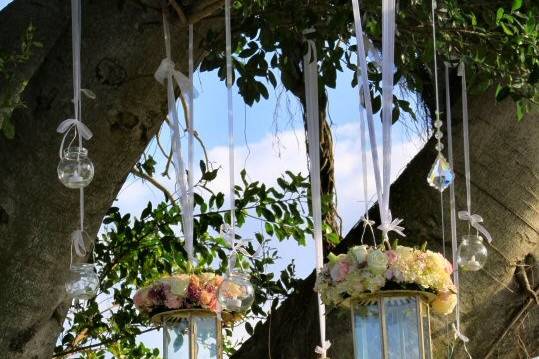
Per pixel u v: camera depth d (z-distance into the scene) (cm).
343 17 548
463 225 605
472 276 600
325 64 599
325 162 762
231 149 476
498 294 602
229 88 473
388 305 454
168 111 527
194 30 553
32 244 518
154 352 806
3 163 519
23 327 520
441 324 591
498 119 617
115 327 787
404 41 588
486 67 589
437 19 569
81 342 784
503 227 607
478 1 594
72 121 460
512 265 607
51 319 535
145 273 773
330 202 738
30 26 502
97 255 738
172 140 510
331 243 741
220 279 492
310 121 553
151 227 736
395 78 592
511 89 582
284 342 609
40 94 526
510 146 614
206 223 722
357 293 453
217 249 731
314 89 554
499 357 604
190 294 482
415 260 454
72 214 527
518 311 602
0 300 512
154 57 535
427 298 463
